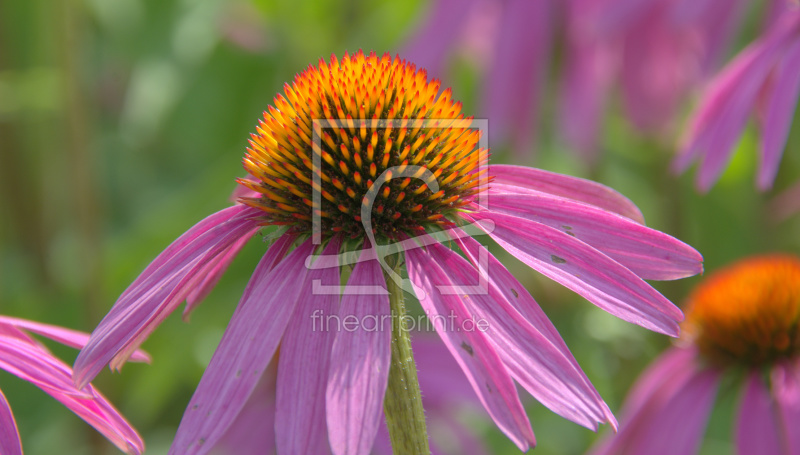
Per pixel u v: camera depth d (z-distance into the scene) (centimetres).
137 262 51
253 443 47
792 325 45
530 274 50
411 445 37
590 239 38
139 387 49
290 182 38
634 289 37
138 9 51
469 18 50
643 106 50
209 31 53
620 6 48
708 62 47
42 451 49
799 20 43
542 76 49
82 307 51
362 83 38
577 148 49
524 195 39
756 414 45
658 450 45
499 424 36
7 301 53
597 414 36
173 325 50
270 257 38
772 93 42
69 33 50
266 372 47
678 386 46
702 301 46
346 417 35
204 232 38
